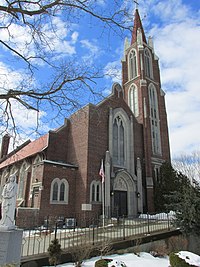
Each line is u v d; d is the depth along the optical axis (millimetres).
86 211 22125
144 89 35844
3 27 7910
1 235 8070
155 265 10867
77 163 25406
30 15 7660
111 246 11688
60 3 7492
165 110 37875
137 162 29328
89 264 9570
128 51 42219
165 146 35188
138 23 43625
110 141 27109
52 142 26672
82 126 26406
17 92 8281
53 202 21812
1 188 35375
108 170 25156
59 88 8812
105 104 28797
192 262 10211
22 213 19312
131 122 30984
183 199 16719
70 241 12141
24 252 10031
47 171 22375
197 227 15555
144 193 29203
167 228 16469
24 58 8516
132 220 20578
